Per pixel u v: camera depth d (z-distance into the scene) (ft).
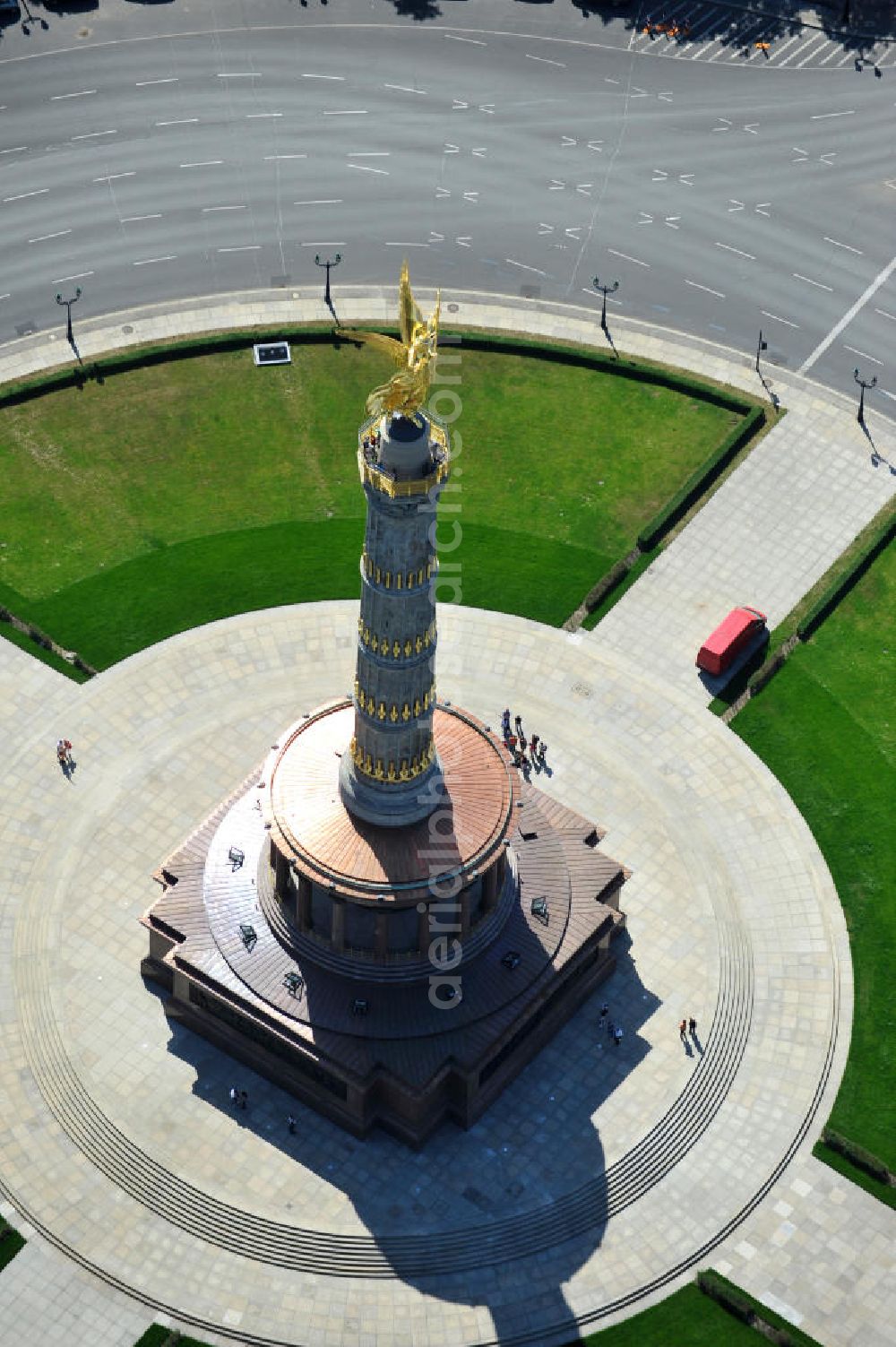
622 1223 422.00
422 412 361.30
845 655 531.09
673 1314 408.46
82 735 502.38
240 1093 435.53
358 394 589.73
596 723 512.22
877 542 553.64
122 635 526.16
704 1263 417.08
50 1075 437.99
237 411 583.17
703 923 472.85
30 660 517.96
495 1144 432.25
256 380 591.78
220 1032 441.68
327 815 424.46
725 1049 450.71
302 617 533.14
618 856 484.74
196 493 562.25
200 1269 411.13
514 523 558.15
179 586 538.88
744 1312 406.41
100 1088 436.35
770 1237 421.18
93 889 472.03
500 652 526.98
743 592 543.80
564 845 463.83
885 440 582.76
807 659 529.86
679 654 529.04
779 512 563.07
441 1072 422.00
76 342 595.47
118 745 500.74
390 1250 414.00
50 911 466.70
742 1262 417.28
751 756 507.30
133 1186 422.41
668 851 486.38
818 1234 422.00
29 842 479.41
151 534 551.18
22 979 453.99
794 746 510.58
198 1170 424.46
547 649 528.22
